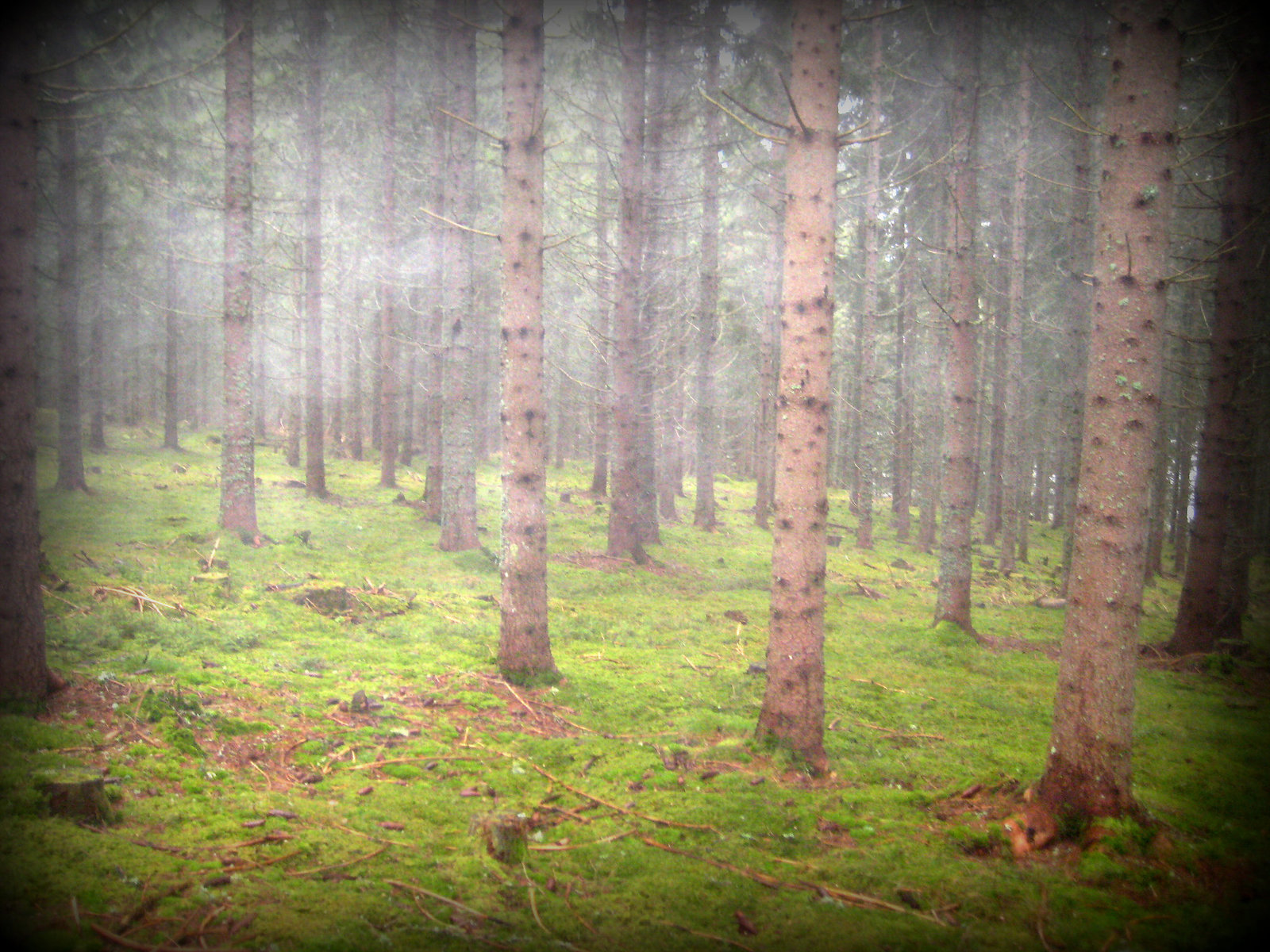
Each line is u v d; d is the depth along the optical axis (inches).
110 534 454.9
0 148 194.4
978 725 292.0
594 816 196.2
